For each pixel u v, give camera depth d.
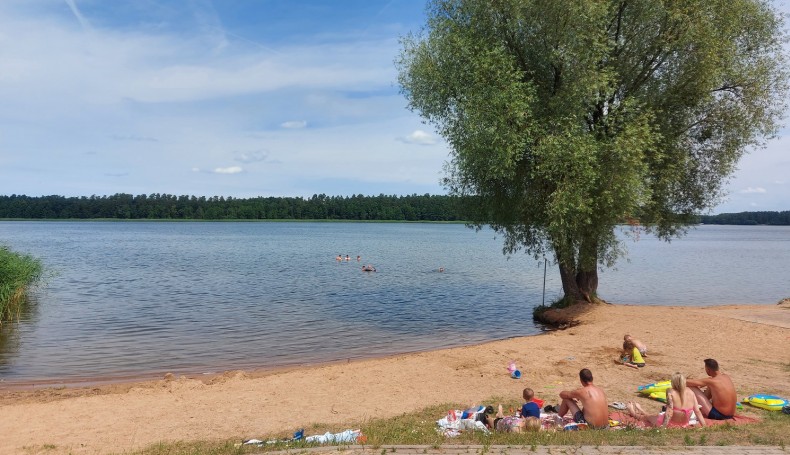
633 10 20.55
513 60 19.86
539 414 9.73
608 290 35.38
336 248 76.19
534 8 19.61
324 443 8.34
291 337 20.20
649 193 19.55
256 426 10.10
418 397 12.02
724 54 20.03
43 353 17.39
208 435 9.61
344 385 13.04
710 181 23.27
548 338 17.94
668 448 7.66
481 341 19.77
